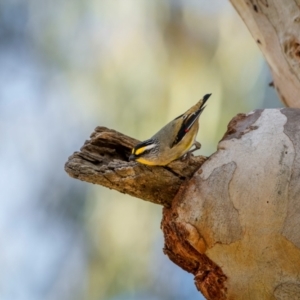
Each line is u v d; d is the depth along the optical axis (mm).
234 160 6195
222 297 6254
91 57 15336
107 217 14523
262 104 14570
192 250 6309
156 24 15195
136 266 14266
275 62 7777
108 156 7078
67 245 14797
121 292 14195
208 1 15242
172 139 7465
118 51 15125
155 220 14273
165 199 6543
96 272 14328
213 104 14484
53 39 15773
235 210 6051
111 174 6520
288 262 5953
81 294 14352
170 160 7246
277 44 7520
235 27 15047
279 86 8078
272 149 6148
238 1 7836
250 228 6004
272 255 5984
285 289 5996
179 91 14711
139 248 14273
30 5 16047
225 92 14633
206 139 14086
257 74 14773
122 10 15297
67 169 6656
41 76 15758
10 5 16125
